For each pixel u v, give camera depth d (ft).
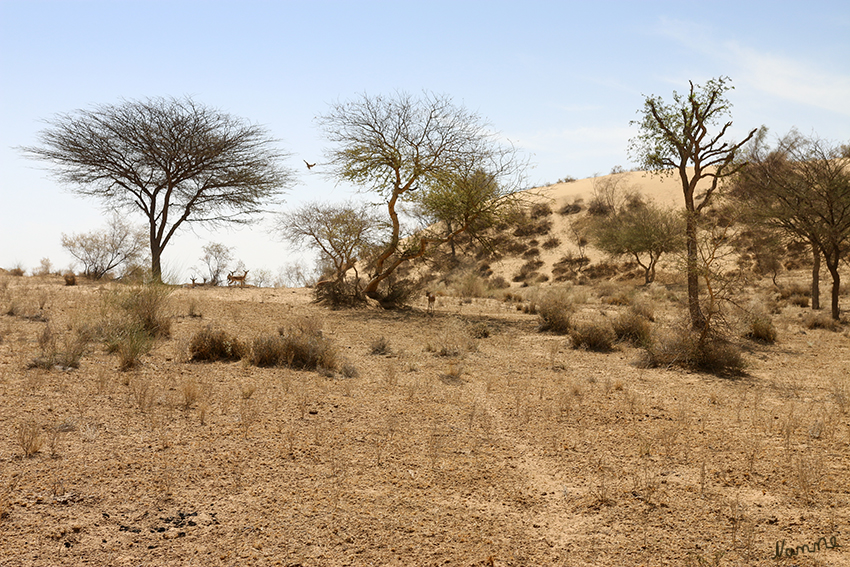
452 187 67.36
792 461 18.49
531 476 17.29
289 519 13.83
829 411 25.59
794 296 96.37
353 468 17.31
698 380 33.27
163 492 14.92
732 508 14.90
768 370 37.01
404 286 73.20
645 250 152.05
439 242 70.90
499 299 94.94
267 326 46.91
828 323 61.82
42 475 15.33
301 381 28.96
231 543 12.62
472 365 36.52
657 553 12.69
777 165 76.07
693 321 40.24
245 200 103.81
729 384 32.14
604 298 96.27
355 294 69.00
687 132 48.11
